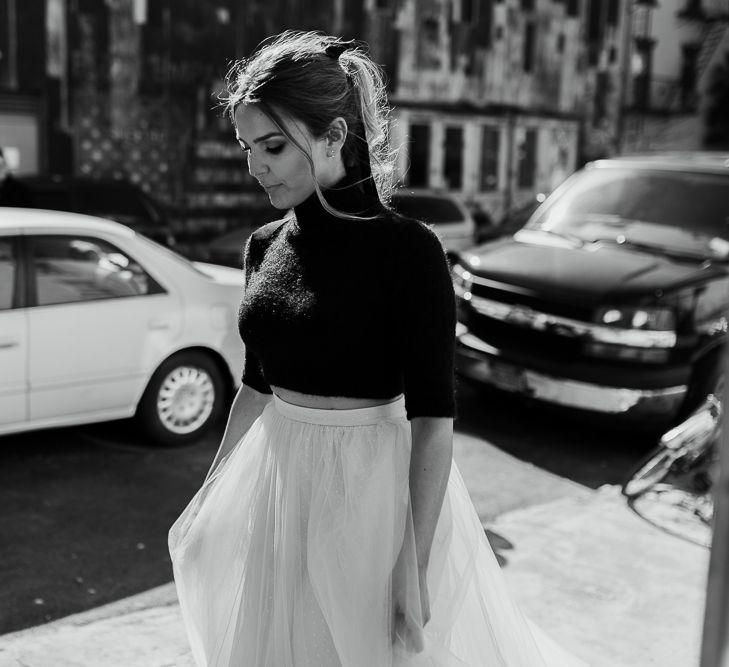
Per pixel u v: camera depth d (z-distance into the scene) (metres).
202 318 5.30
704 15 24.98
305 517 1.80
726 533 1.15
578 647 3.10
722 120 25.88
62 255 4.86
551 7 21.83
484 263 6.16
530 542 3.98
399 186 2.00
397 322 1.71
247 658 1.85
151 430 5.24
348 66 1.80
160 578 3.70
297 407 1.83
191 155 15.85
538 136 22.23
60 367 4.79
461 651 1.90
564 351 5.60
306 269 1.76
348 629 1.73
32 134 14.47
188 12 15.44
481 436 5.89
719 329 5.62
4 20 13.80
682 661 3.03
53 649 3.00
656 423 5.50
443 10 19.58
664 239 6.24
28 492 4.56
